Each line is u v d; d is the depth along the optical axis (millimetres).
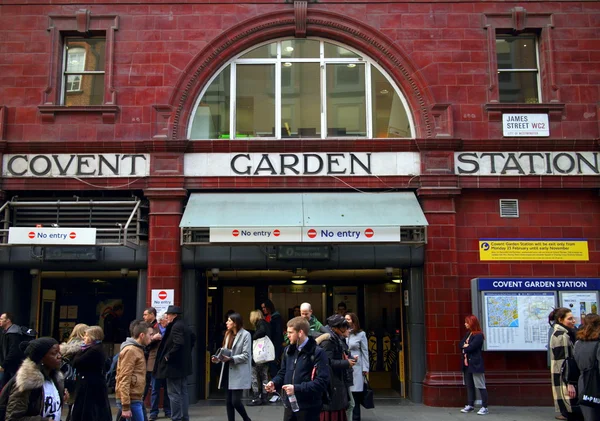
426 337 11383
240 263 11484
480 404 10930
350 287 13930
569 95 12078
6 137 11828
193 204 11422
